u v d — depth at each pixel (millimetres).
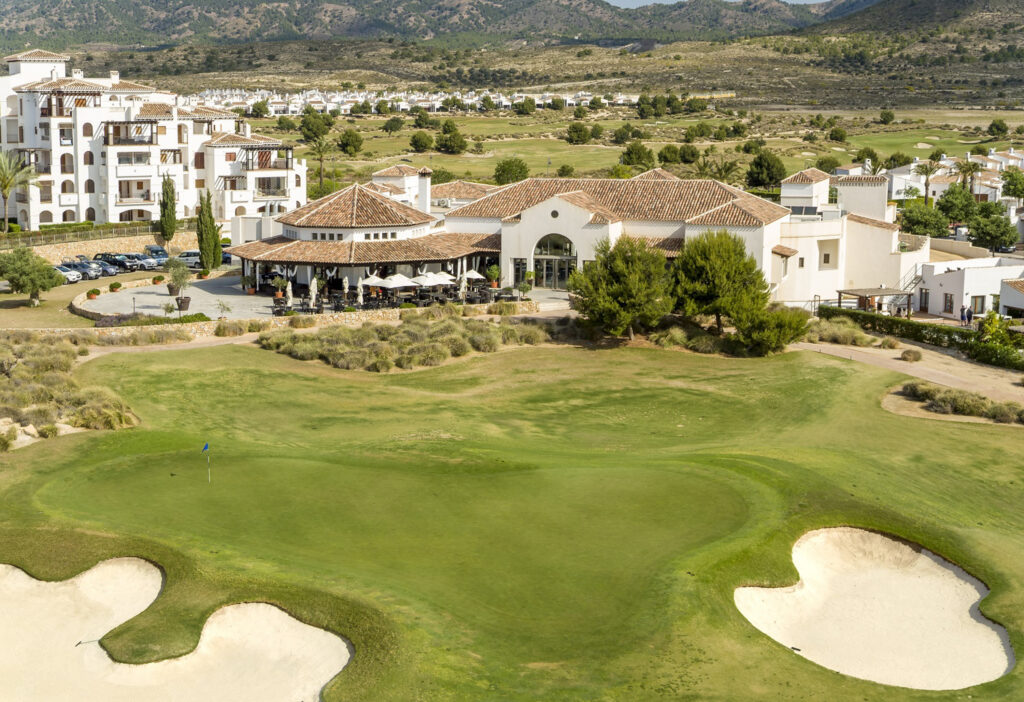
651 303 85500
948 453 58562
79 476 49156
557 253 102750
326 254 96812
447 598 37125
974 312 99625
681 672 33375
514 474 49656
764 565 40969
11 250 104812
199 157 140750
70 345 76688
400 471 50062
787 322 83375
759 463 52906
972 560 43344
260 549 40750
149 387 68062
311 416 63750
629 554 40719
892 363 81125
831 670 34969
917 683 35688
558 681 32594
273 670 34406
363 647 34469
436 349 80062
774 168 178875
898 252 105625
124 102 139125
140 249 124812
